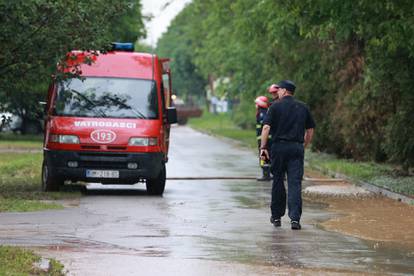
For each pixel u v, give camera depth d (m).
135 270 19.20
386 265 20.36
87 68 38.78
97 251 21.67
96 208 31.36
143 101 38.12
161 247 22.55
